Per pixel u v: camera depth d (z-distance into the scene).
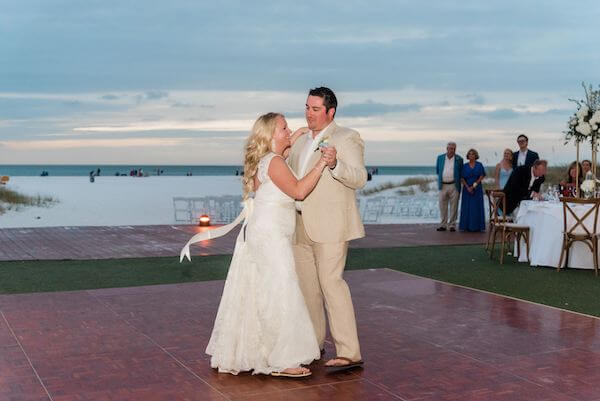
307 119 4.87
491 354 5.40
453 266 9.96
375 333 6.04
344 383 4.68
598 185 10.05
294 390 4.53
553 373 4.94
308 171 4.86
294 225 4.85
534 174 11.91
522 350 5.52
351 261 10.42
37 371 4.91
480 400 4.38
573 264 9.73
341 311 4.93
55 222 18.16
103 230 14.30
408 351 5.47
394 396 4.43
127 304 7.14
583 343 5.73
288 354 4.71
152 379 4.75
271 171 4.70
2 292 7.80
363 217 19.94
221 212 18.14
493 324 6.38
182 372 4.90
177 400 4.34
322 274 4.91
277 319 4.71
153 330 6.08
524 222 10.45
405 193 31.09
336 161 4.57
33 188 39.50
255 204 4.82
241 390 4.53
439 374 4.89
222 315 4.90
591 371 4.99
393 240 13.04
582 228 9.47
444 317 6.65
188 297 7.52
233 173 133.50
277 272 4.71
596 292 8.01
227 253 11.00
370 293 7.85
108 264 9.85
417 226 15.88
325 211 4.83
